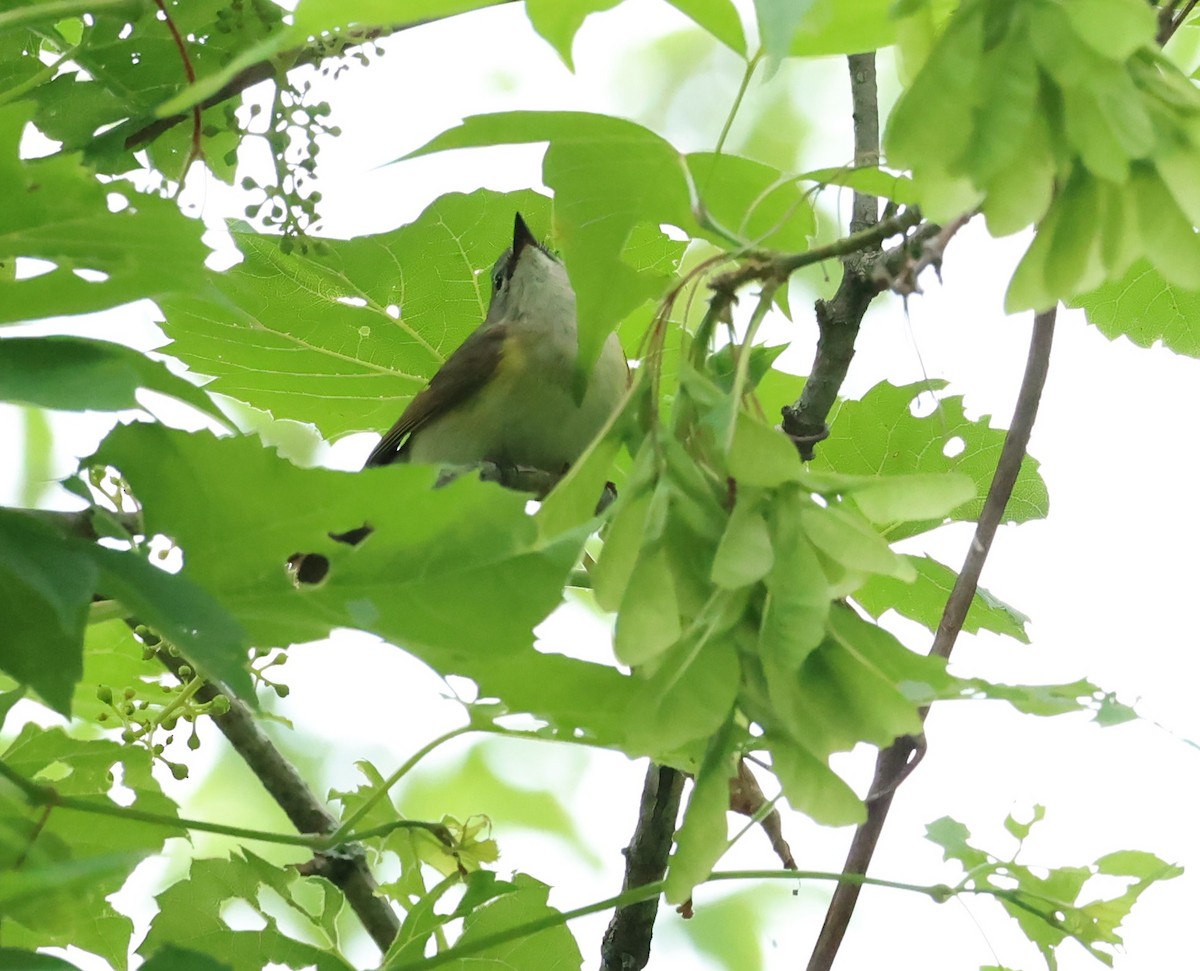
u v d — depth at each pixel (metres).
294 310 7.27
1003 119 2.85
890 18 3.04
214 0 5.46
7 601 3.13
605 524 3.40
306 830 6.13
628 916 5.35
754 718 3.14
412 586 3.24
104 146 5.71
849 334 5.04
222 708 4.95
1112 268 3.03
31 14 3.71
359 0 2.93
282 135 5.08
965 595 5.14
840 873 3.98
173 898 4.76
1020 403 5.29
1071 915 3.87
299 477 3.16
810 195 3.69
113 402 3.05
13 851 3.64
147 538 3.26
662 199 3.86
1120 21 2.79
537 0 3.19
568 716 3.66
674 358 6.72
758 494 3.07
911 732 3.03
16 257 3.26
